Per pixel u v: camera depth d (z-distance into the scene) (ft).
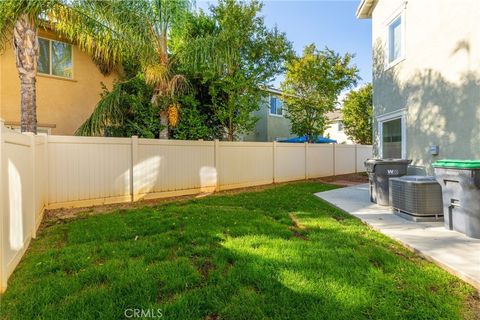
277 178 39.04
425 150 22.11
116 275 10.02
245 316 7.67
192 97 35.14
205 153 30.86
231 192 31.27
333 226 16.30
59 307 8.13
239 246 12.79
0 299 8.66
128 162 25.35
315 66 49.75
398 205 18.71
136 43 26.63
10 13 21.42
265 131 59.72
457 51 18.69
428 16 21.52
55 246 13.64
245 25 39.34
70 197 22.35
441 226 15.96
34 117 22.82
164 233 15.10
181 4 29.94
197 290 9.04
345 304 8.11
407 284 9.32
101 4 24.73
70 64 37.47
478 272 9.71
